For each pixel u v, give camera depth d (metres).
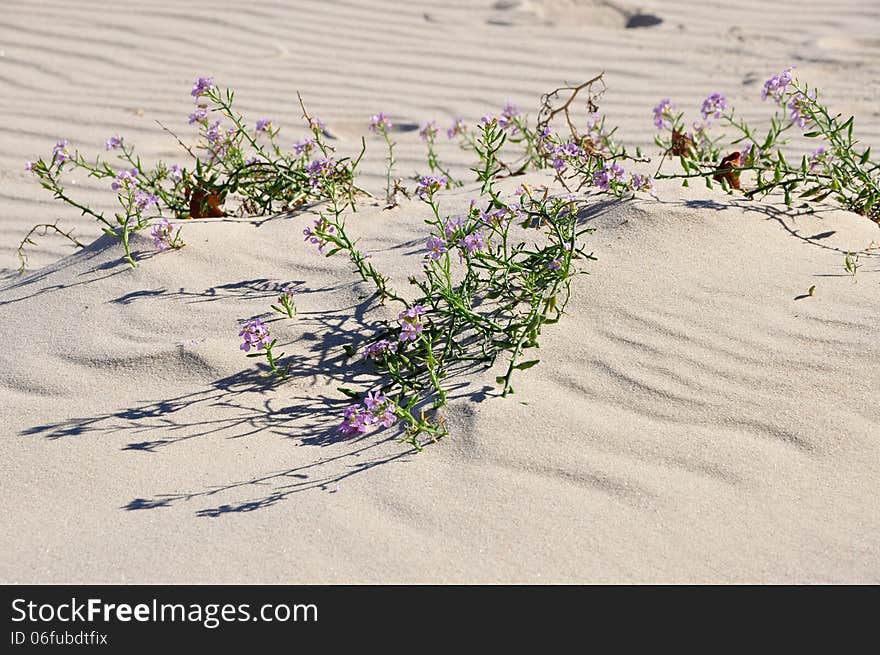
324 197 1.79
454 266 1.60
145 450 1.41
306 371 1.50
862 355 1.45
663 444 1.37
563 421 1.39
